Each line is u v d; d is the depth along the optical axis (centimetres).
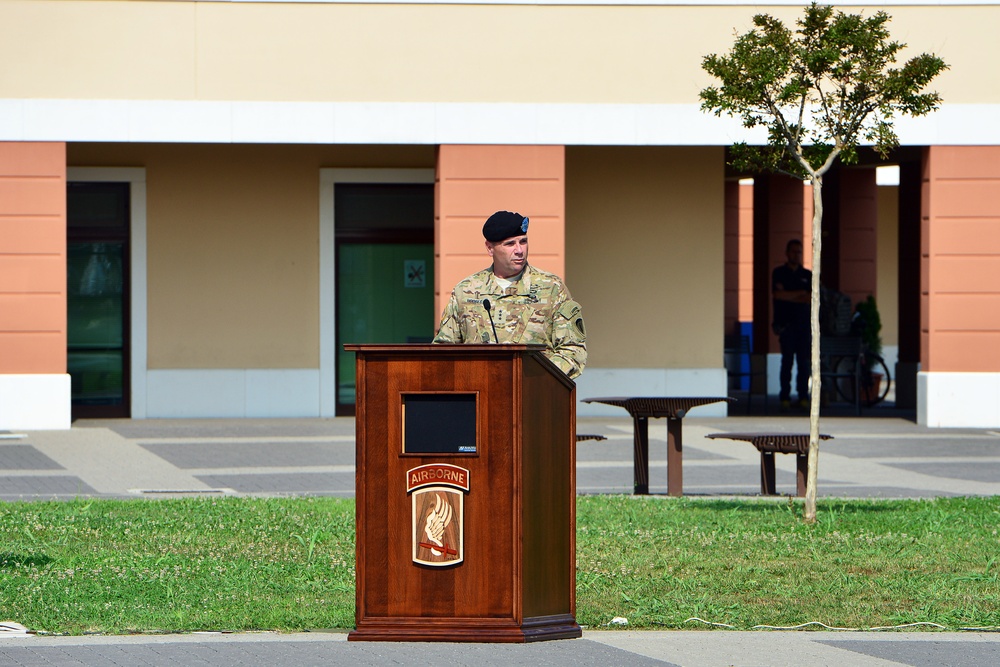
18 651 897
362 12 2650
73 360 2856
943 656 898
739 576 1184
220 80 2627
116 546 1305
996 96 2716
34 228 2580
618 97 2694
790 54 1560
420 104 2661
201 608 1056
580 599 1093
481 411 905
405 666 854
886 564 1236
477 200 2677
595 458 2181
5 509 1525
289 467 2031
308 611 1041
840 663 875
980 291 2728
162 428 2639
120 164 2850
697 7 2695
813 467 1480
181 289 2877
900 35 2705
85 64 2598
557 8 2678
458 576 915
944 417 2712
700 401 1711
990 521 1463
